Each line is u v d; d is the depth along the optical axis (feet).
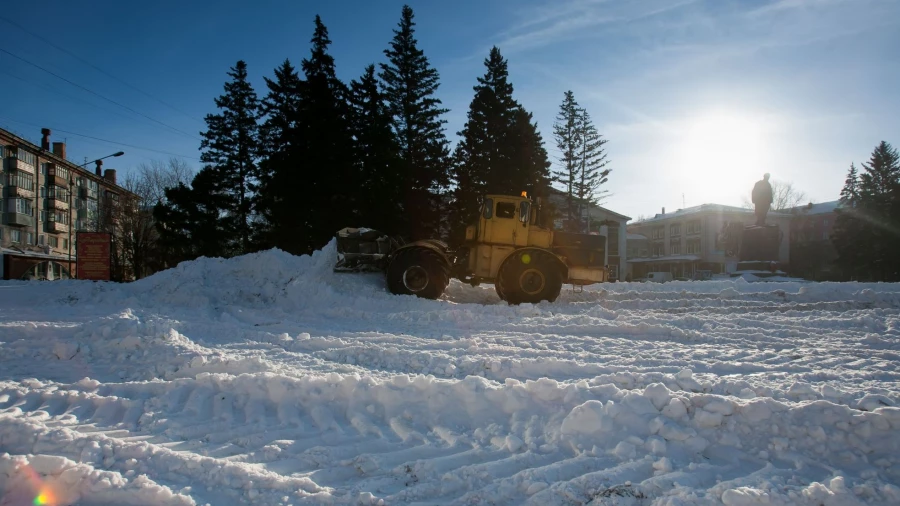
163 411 13.82
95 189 171.01
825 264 154.30
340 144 74.74
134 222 117.39
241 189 102.01
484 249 35.78
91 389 15.37
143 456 10.89
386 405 13.66
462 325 27.20
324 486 10.12
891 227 124.88
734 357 19.54
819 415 11.26
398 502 9.57
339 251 37.37
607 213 139.03
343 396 14.14
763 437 11.19
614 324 25.91
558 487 9.67
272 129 97.60
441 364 18.13
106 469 10.51
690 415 11.80
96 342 19.86
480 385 13.69
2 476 9.95
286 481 10.03
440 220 88.12
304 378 14.88
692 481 9.93
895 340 22.35
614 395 12.84
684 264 164.14
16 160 138.51
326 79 78.33
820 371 16.98
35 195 145.89
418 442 12.13
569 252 36.09
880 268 129.08
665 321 27.20
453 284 41.11
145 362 18.19
